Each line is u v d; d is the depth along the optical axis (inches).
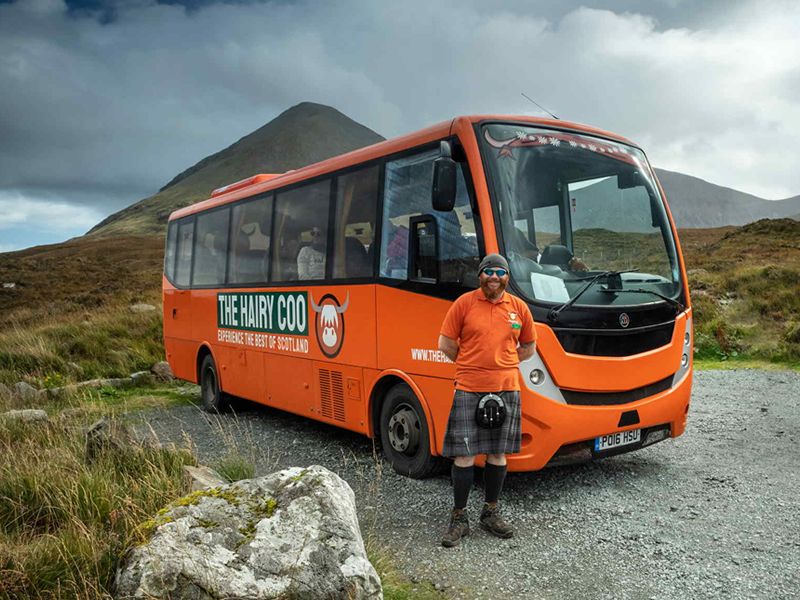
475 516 203.6
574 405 207.8
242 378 366.9
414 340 235.3
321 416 295.7
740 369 488.4
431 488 230.4
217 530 125.8
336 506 131.3
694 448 277.0
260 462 275.9
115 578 121.5
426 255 231.1
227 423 366.9
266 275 338.6
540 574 162.2
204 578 116.0
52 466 200.5
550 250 219.1
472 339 184.4
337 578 120.0
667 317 230.7
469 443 183.0
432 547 181.2
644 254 237.8
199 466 224.7
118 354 556.4
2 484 188.9
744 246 1533.0
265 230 342.0
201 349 418.9
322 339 291.0
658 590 151.6
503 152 220.5
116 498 175.6
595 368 209.8
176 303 458.0
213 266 402.0
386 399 255.8
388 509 211.6
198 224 429.1
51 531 169.3
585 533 187.3
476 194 212.4
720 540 179.3
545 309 204.2
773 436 293.9
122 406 420.5
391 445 252.7
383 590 147.0
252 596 115.4
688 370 239.8
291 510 130.0
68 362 533.6
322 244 291.9
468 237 214.5
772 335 573.6
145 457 210.8
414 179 240.5
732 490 221.0
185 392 481.7
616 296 218.7
